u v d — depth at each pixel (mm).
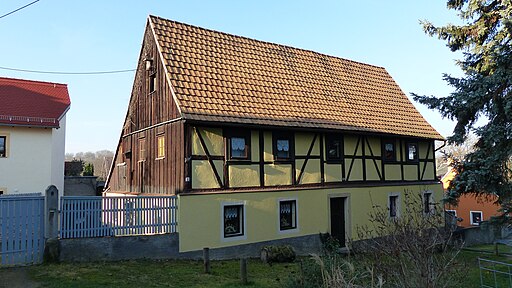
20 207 10242
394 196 18953
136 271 10391
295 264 12750
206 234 12969
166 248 12180
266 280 10234
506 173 11648
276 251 13133
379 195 18234
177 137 13336
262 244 14195
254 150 14406
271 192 14594
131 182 17094
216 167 13461
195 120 12602
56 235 10648
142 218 12016
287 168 15211
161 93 14578
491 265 14102
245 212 13906
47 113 20266
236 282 9891
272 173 14766
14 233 10125
